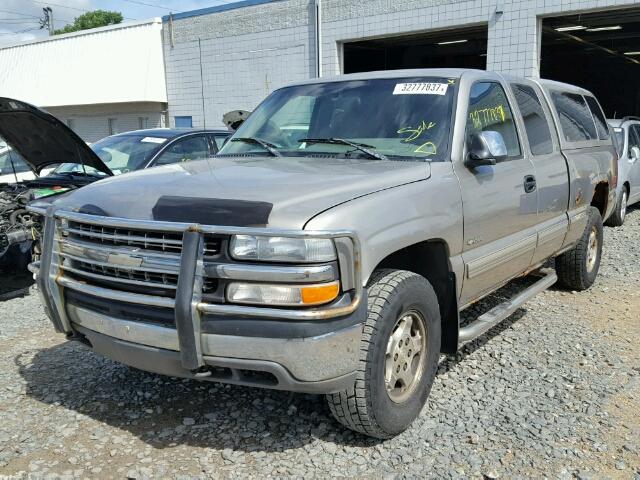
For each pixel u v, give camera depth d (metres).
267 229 2.86
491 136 3.98
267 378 3.11
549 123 5.55
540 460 3.34
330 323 2.94
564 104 6.08
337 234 2.89
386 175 3.55
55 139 6.22
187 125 22.38
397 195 3.41
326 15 17.70
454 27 15.52
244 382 3.09
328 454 3.39
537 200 4.93
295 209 3.01
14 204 6.87
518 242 4.66
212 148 8.60
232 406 3.94
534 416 3.81
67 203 3.57
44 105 26.78
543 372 4.48
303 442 3.51
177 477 3.17
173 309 3.05
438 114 4.18
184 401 4.02
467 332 4.14
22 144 6.38
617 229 10.42
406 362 3.57
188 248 2.93
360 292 3.03
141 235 3.13
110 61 23.61
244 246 2.90
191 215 3.06
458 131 4.07
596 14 15.83
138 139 8.26
